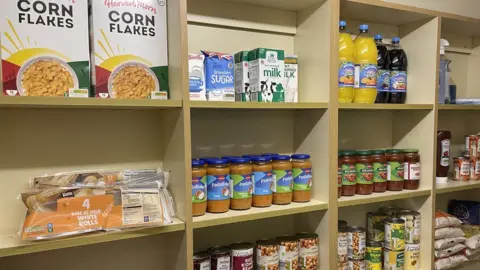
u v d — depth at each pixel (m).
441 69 2.01
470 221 2.31
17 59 1.06
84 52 1.15
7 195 1.27
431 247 1.92
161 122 1.52
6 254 1.03
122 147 1.46
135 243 1.50
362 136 2.04
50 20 1.10
